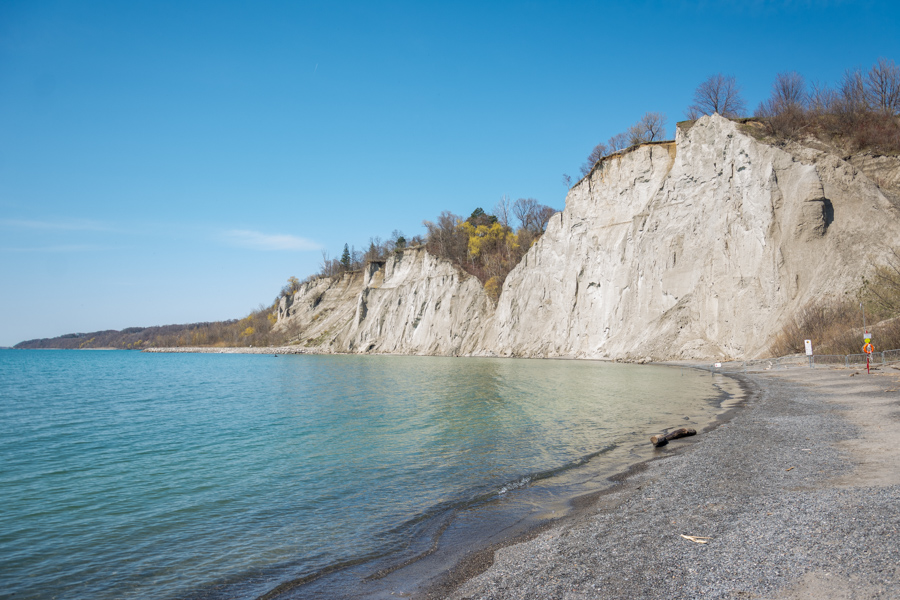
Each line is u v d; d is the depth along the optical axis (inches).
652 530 303.9
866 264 1395.2
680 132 2146.9
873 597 194.9
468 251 3917.3
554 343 2598.4
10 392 1704.0
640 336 2090.3
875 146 1754.4
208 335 7332.7
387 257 4916.3
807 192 1585.9
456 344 3314.5
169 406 1253.1
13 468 629.9
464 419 848.9
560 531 322.7
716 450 507.5
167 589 290.4
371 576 286.8
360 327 4291.3
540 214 4284.0
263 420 962.7
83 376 2532.0
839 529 263.9
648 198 2335.1
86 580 308.3
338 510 415.2
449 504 412.2
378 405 1093.8
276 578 295.0
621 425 730.8
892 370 1002.7
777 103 2128.4
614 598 224.1
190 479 549.3
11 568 329.1
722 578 230.5
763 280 1637.6
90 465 639.8
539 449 600.4
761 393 918.4
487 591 246.4
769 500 331.9
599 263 2456.9
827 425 572.1
